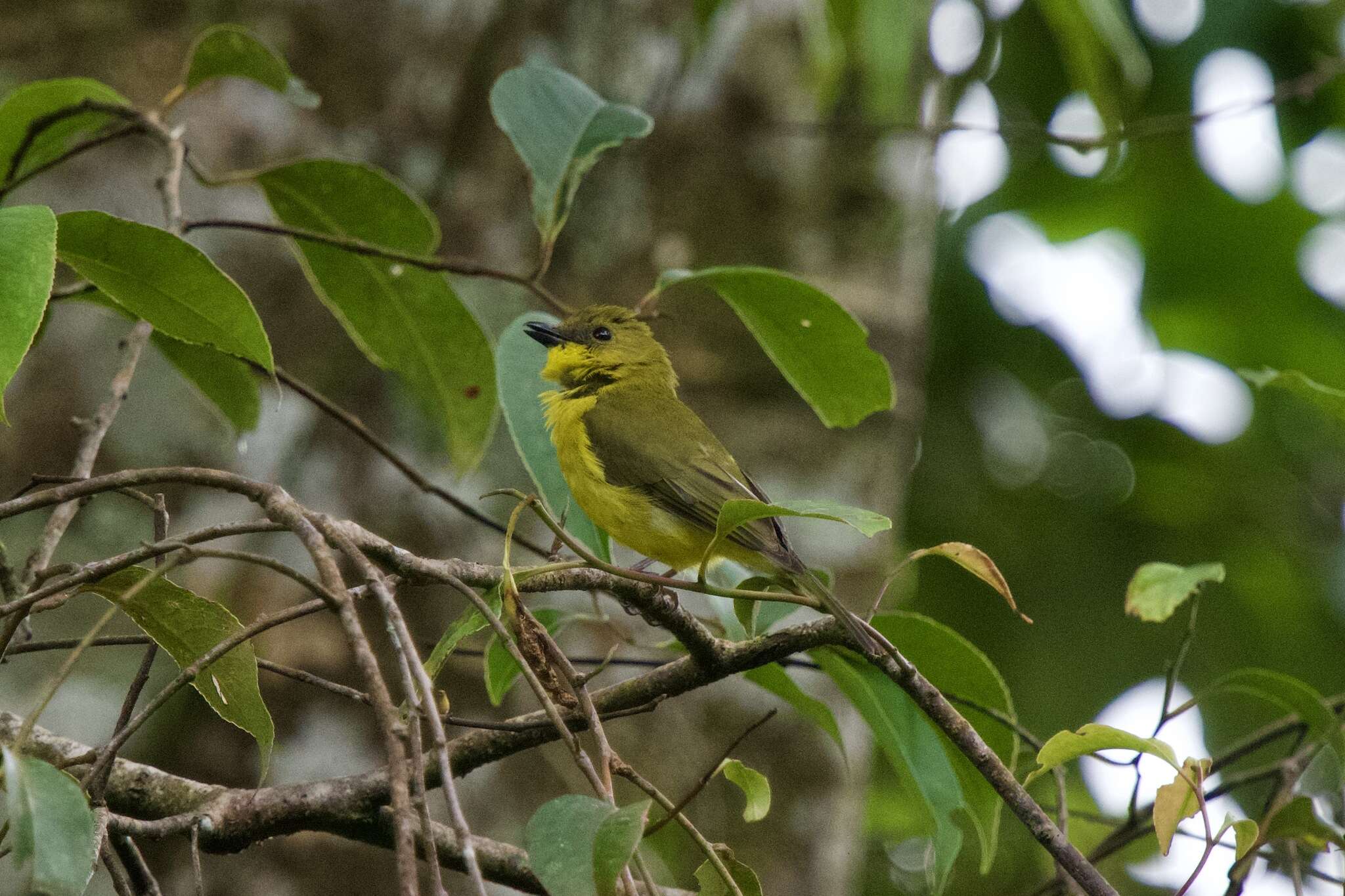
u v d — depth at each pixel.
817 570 7.43
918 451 15.23
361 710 9.66
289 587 9.70
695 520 9.30
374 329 8.39
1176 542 15.41
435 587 10.21
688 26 11.87
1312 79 10.77
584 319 10.55
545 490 7.03
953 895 13.98
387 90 10.87
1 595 6.09
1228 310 16.11
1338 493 15.61
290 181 8.01
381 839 5.89
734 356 11.54
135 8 10.51
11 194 9.68
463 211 11.01
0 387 4.52
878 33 10.52
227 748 9.33
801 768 10.95
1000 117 15.41
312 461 10.12
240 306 5.68
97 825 4.55
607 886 4.05
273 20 10.66
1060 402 15.98
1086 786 14.20
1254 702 14.48
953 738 5.43
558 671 5.66
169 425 9.68
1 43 10.29
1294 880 6.48
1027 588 15.21
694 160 11.85
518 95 7.66
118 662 8.86
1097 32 11.10
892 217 12.27
